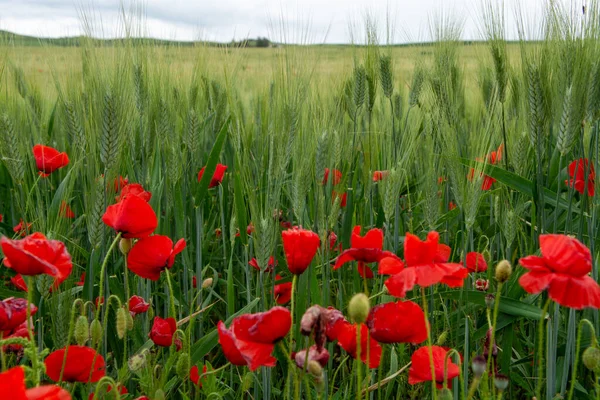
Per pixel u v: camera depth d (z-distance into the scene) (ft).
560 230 10.42
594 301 5.43
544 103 8.98
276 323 5.54
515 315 8.18
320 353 5.69
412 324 6.16
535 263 5.76
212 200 13.43
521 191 9.09
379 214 10.79
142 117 11.50
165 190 11.16
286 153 9.12
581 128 8.84
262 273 8.04
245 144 9.85
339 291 9.55
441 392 5.70
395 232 9.75
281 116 9.32
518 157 10.19
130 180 11.61
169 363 7.25
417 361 6.34
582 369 8.59
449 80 11.66
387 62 12.71
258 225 7.97
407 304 6.22
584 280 5.55
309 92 11.84
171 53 13.83
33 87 15.64
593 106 8.86
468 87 15.81
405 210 12.20
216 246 13.05
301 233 6.64
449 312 10.11
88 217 8.47
